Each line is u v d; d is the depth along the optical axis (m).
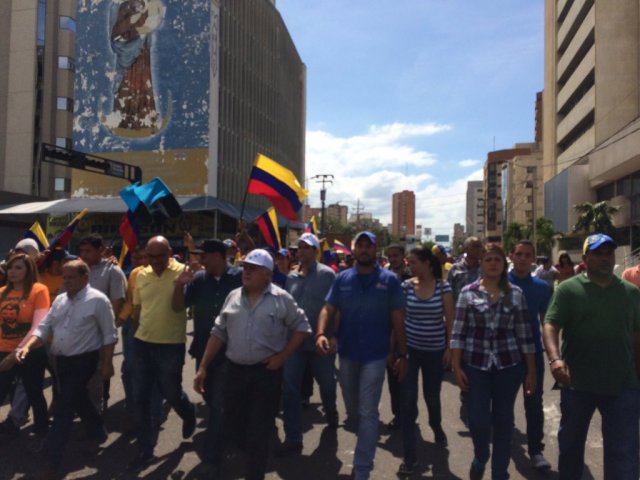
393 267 7.62
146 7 31.86
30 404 5.76
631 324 3.85
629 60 49.38
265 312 4.22
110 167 20.55
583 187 50.00
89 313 4.81
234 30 37.53
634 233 41.41
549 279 12.09
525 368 4.42
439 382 5.40
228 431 4.24
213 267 5.18
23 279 5.33
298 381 5.48
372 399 4.50
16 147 47.78
